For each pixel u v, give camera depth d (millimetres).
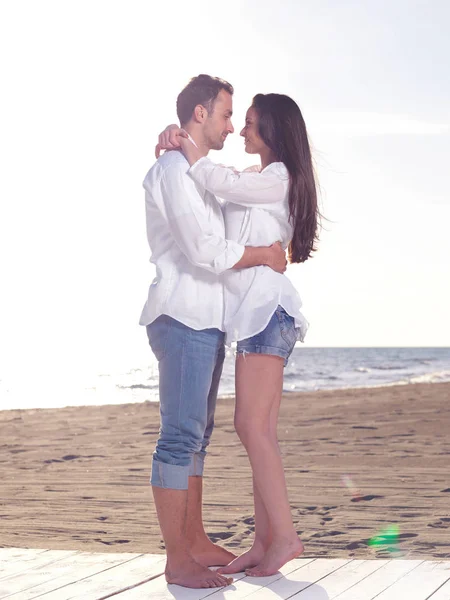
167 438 3139
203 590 2965
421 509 5488
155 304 3166
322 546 4488
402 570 3150
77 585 3074
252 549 3289
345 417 12531
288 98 3408
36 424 13047
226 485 6758
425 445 8914
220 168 3143
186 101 3324
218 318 3188
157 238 3244
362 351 95812
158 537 4934
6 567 3391
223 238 3113
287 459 8148
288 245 3455
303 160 3328
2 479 7461
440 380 34656
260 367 3174
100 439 10648
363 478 6867
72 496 6480
